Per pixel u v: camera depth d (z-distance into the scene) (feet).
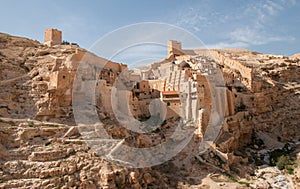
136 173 94.02
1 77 136.26
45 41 208.85
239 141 158.51
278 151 152.97
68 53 176.55
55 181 81.41
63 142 98.22
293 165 132.05
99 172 87.45
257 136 173.06
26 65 153.17
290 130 180.75
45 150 92.32
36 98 123.75
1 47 171.94
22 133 96.73
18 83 133.59
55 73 124.67
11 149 91.50
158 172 108.27
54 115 116.47
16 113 115.24
